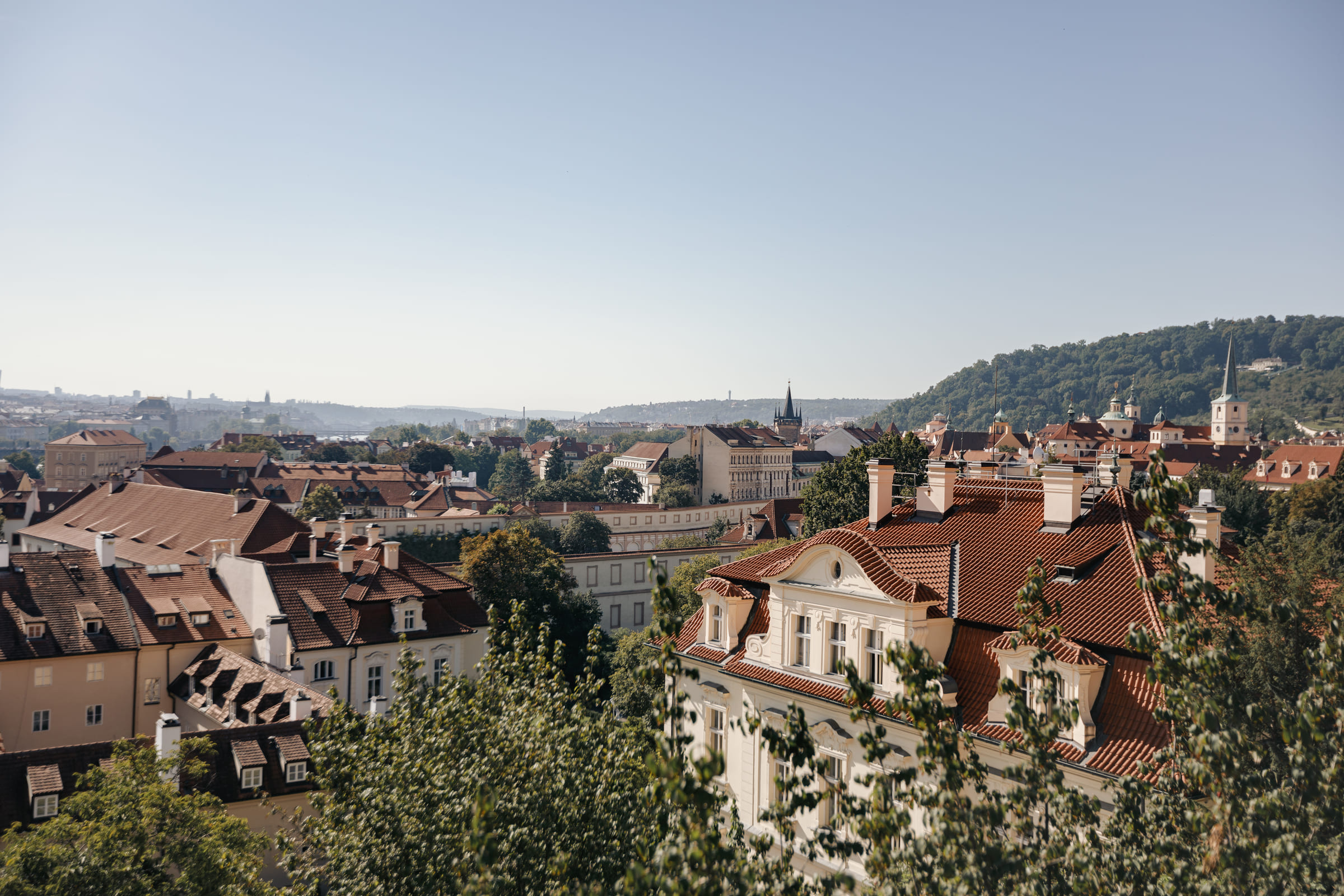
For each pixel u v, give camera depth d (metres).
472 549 93.62
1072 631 29.66
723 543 135.75
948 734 14.66
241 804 43.22
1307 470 174.12
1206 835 14.56
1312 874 13.29
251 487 195.25
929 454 87.25
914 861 13.80
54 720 58.25
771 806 14.93
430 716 24.58
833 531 35.66
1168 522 15.65
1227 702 14.72
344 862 22.66
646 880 12.54
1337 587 28.61
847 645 34.31
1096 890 14.19
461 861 18.30
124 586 65.25
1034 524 36.44
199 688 60.28
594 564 109.38
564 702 24.30
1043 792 15.19
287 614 64.19
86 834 29.72
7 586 60.62
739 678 38.12
